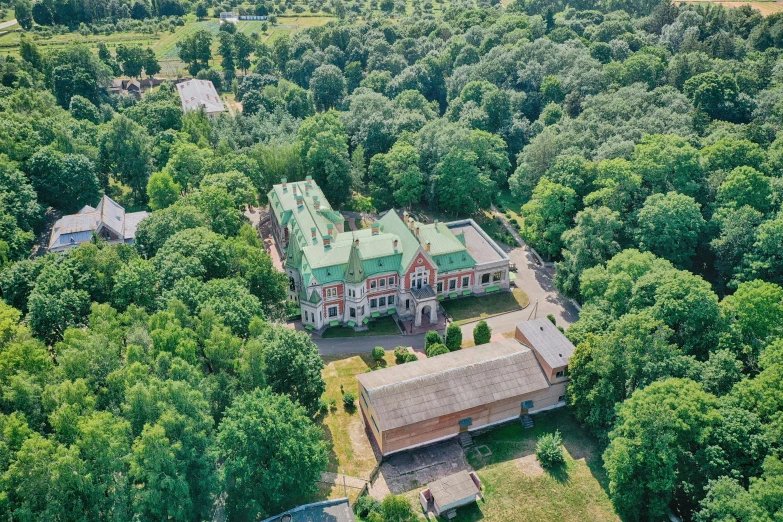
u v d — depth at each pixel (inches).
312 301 4758.9
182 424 2920.8
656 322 3575.3
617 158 5369.1
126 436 2910.9
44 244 5831.7
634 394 3257.9
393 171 6407.5
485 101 7268.7
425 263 4889.3
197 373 3272.6
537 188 5590.6
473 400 3782.0
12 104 7012.8
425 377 3821.4
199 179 6373.0
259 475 3080.7
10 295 4352.9
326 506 3287.4
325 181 6624.0
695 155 5295.3
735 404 3221.0
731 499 2770.7
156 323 3607.3
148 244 5014.8
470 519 3319.4
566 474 3585.1
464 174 6156.5
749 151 5319.9
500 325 4933.6
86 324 4229.8
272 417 3093.0
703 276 5049.2
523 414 3964.1
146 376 3208.7
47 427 3253.0
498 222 6496.1
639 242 4881.9
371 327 4928.6
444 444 3799.2
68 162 6097.4
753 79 7135.8
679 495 3324.3
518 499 3440.0
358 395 4104.3
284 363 3671.3
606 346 3587.6
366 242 4960.6
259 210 6796.3
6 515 2647.6
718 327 3747.5
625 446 3122.5
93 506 2790.4
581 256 4867.1
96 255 4461.1
